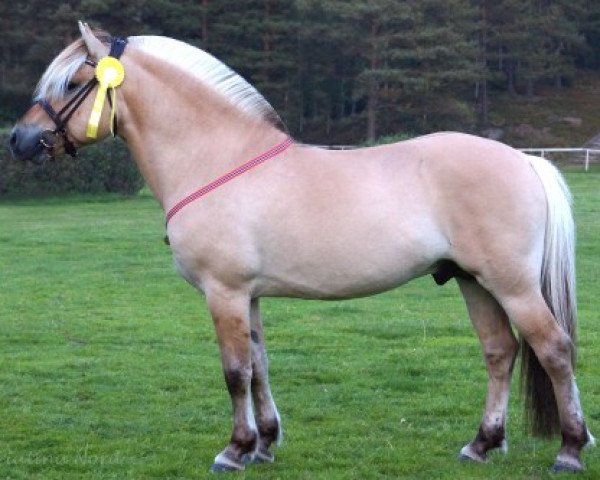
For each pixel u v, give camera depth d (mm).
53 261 15812
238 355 5520
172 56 5758
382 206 5398
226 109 5672
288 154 5566
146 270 14844
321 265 5438
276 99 45625
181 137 5648
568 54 57625
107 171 29562
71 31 39094
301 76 46812
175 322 10914
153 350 9453
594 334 9789
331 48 45219
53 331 10398
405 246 5395
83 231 19812
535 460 5820
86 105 5715
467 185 5359
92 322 10883
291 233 5414
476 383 8000
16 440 6496
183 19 42750
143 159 5766
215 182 5512
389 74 41094
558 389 5457
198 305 12023
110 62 5664
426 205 5398
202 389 7941
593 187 28344
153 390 7906
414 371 8445
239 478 5531
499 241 5340
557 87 57219
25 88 41344
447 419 6984
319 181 5461
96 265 15352
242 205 5438
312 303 12055
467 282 5734
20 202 27562
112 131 5777
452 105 43188
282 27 42531
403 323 10594
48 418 7027
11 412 7207
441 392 7762
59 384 8086
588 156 39406
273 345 9625
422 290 13047
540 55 51344
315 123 49000
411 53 41000
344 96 50531
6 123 41156
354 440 6422
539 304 5398
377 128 45438
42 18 40344
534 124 51094
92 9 38125
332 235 5398
